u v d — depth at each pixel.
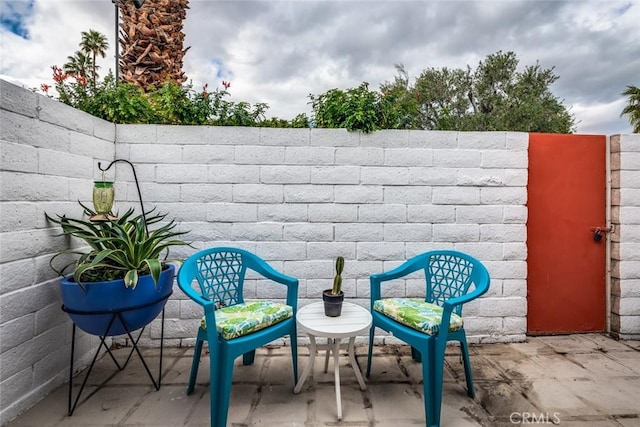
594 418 1.66
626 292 2.64
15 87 1.61
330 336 1.67
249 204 2.49
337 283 1.94
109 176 2.39
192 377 1.86
